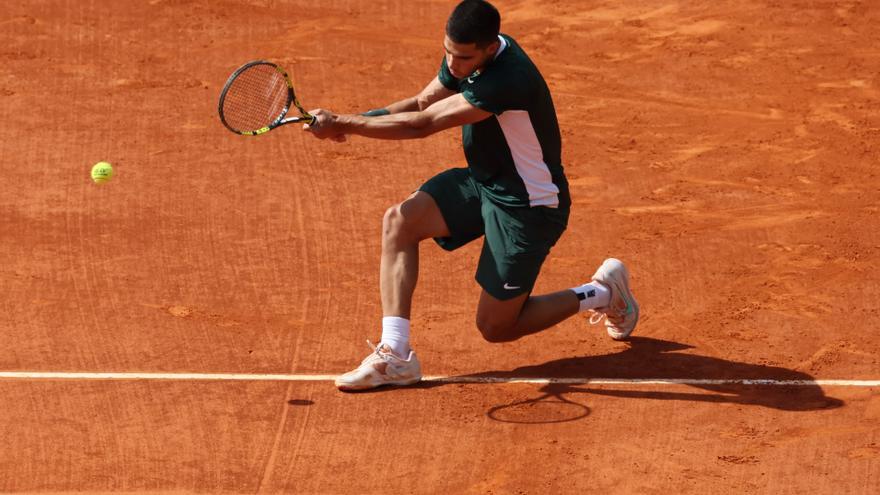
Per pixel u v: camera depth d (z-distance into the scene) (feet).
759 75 157.48
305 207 115.75
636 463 74.18
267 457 74.28
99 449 74.59
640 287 100.22
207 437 76.28
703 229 112.37
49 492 69.82
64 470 72.13
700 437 77.15
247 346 88.79
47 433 76.07
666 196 120.67
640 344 90.38
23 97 143.23
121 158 126.52
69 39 163.43
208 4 178.60
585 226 112.98
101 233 108.58
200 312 94.07
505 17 181.78
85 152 127.85
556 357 88.33
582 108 146.30
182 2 178.50
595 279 87.76
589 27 176.55
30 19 169.17
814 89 152.46
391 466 73.61
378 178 123.44
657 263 104.88
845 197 120.47
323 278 101.04
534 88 76.54
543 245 80.74
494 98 75.05
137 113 139.74
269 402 80.84
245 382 83.41
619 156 131.44
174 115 139.64
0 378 82.69
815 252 107.04
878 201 119.24
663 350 89.40
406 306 82.99
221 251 105.60
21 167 123.13
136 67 155.33
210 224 111.24
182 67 156.35
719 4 184.65
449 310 95.81
